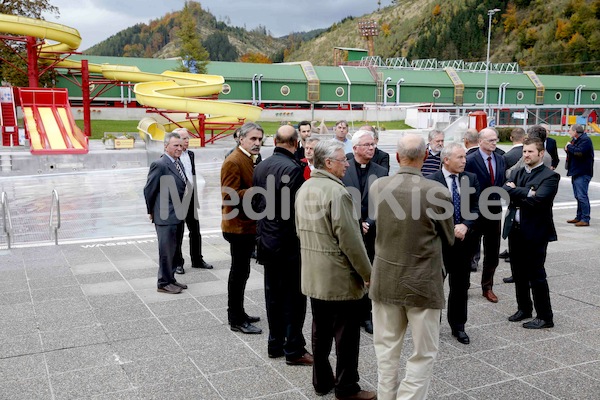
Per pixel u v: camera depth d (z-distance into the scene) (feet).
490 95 195.83
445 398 11.60
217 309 17.38
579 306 17.66
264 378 12.64
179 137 18.67
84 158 70.49
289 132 13.23
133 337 15.03
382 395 10.80
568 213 34.96
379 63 199.72
